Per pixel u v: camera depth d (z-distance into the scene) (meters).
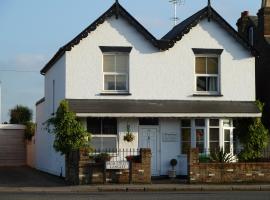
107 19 29.67
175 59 30.55
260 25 35.69
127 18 29.70
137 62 30.06
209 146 30.23
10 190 23.52
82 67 29.36
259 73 35.31
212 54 31.08
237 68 31.34
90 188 23.88
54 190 23.45
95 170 25.89
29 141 43.28
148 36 29.97
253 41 36.91
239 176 26.83
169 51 30.48
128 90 29.91
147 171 26.22
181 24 33.72
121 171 26.14
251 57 31.56
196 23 30.61
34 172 35.81
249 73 31.48
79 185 25.39
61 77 30.55
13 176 32.12
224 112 29.81
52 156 33.38
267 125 33.81
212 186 24.97
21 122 50.47
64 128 27.36
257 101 31.14
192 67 30.73
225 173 26.69
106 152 28.20
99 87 29.52
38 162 39.28
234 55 31.33
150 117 29.36
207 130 30.16
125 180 26.14
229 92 31.16
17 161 44.03
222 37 31.17
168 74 30.42
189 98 30.59
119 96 29.69
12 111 51.22
